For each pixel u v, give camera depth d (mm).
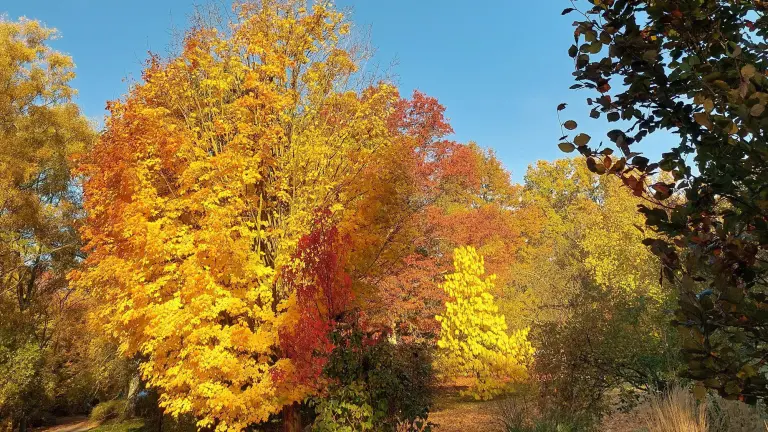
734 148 1538
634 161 1705
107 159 8578
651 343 7965
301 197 9102
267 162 9039
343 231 8547
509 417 8633
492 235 23203
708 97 1544
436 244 20297
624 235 16859
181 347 7902
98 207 8453
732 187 1535
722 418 5309
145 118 8445
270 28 10047
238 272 8031
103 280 8539
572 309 9367
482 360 14367
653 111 1739
